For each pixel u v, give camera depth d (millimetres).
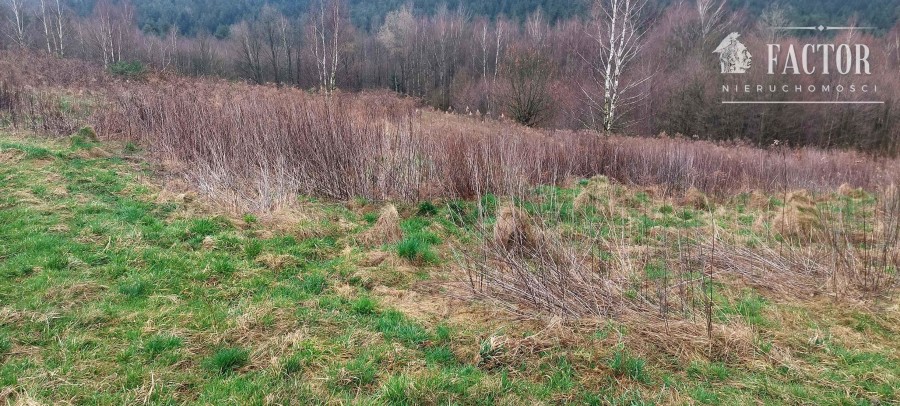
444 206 7473
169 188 6934
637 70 25953
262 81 36750
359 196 7543
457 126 13383
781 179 11766
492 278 4680
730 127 24547
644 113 25781
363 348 3504
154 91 11734
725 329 3842
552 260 4762
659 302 4359
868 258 5598
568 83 25859
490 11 52562
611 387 3188
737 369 3465
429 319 4027
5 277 4078
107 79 16516
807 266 5438
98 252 4680
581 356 3477
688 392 3156
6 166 6934
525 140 10914
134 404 2811
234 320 3754
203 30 47312
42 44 31641
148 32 42500
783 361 3541
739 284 5070
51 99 11391
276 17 43750
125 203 6160
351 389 3068
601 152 12180
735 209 8930
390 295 4461
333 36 33844
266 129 8211
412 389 2984
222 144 8031
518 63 22906
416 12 55219
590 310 4176
